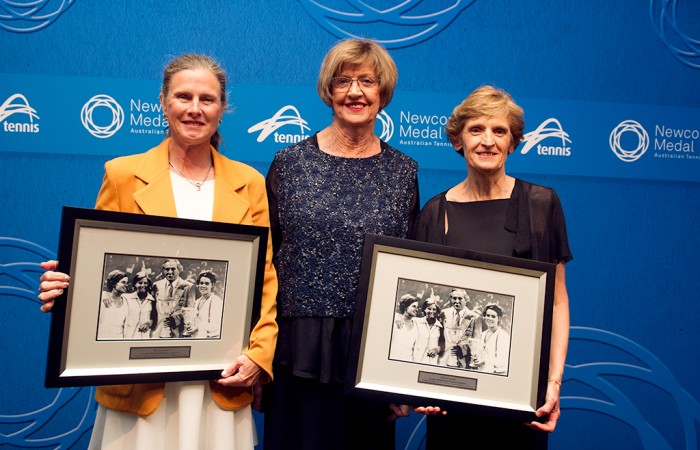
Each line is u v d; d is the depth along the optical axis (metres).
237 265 1.60
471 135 1.74
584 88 2.65
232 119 2.54
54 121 2.47
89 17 2.49
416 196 1.92
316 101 2.56
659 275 2.67
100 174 2.50
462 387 1.63
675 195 2.65
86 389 2.51
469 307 1.64
